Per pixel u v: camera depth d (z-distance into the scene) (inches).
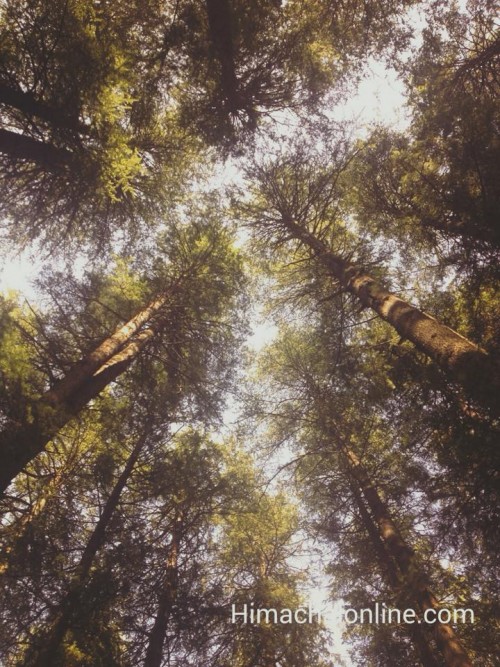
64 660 255.1
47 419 197.5
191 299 418.3
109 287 393.4
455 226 290.4
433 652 319.3
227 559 466.3
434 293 320.2
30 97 235.0
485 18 349.7
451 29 357.1
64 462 354.9
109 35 273.1
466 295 288.4
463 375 206.7
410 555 327.9
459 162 270.4
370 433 426.6
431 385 247.8
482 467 222.8
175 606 337.7
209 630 343.9
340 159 393.4
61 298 372.8
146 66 328.5
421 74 368.5
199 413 434.3
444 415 241.0
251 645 361.4
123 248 403.2
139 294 401.7
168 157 390.3
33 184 284.5
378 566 390.3
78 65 228.7
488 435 216.8
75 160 256.4
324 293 440.5
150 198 380.5
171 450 413.7
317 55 354.3
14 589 279.4
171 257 428.8
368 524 392.2
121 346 329.7
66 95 232.4
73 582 282.5
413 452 298.0
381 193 371.6
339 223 455.5
